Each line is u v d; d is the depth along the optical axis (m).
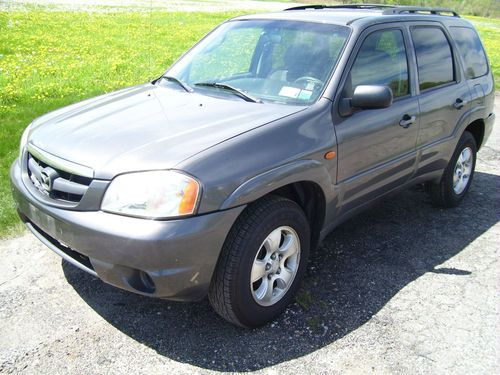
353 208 3.83
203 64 4.16
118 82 8.99
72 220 2.76
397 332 3.15
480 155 6.99
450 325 3.23
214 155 2.77
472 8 57.38
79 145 2.99
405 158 4.14
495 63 14.83
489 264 4.02
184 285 2.72
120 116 3.33
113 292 3.46
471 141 5.14
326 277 3.74
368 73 3.76
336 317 3.28
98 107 3.61
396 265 3.95
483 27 30.02
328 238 4.36
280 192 3.29
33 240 4.09
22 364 2.79
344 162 3.48
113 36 15.48
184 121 3.15
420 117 4.21
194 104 3.46
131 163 2.73
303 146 3.15
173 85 4.03
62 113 3.66
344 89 3.51
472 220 4.87
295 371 2.80
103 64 10.55
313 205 3.50
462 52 5.02
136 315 3.23
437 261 4.04
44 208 2.94
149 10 25.95
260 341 3.03
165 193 2.63
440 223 4.77
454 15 5.32
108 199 2.70
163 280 2.65
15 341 2.96
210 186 2.69
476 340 3.10
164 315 3.24
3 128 6.21
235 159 2.82
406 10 4.50
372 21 3.93
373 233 4.49
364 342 3.05
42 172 3.04
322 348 2.99
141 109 3.44
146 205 2.63
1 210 4.43
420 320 3.28
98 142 2.97
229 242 2.84
